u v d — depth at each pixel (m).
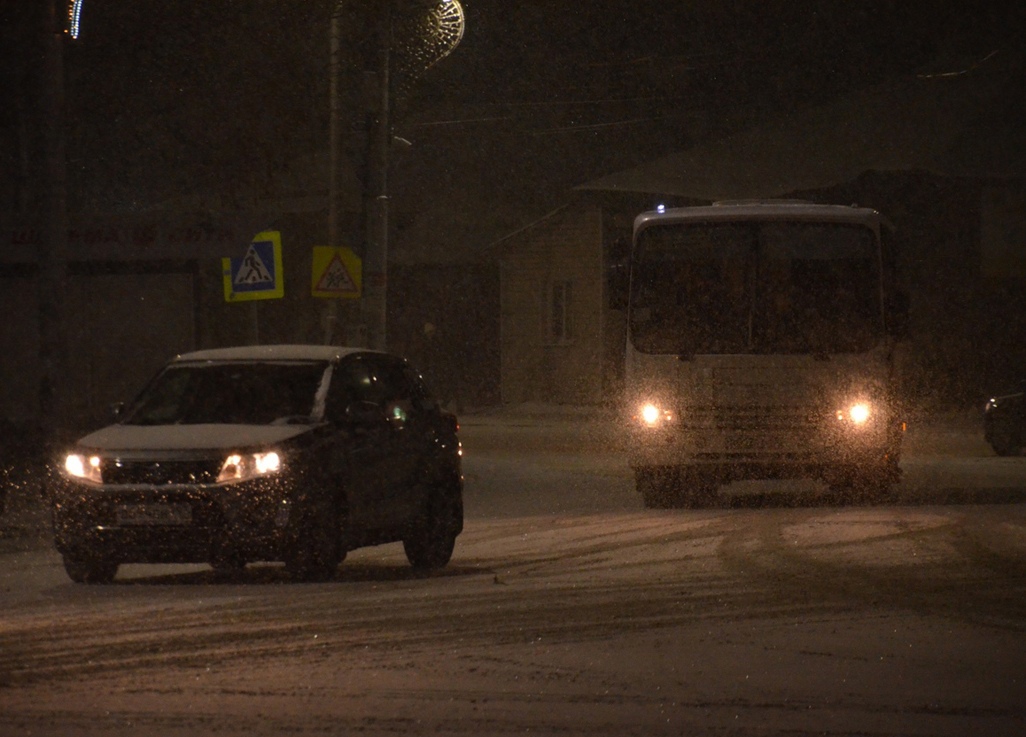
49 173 37.53
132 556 22.95
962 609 20.77
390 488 25.44
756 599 21.70
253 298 41.12
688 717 14.45
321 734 13.83
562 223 85.06
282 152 60.88
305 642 18.44
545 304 86.31
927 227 81.00
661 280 36.53
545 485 43.88
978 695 15.42
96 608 21.33
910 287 80.38
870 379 35.66
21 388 49.16
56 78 37.53
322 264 41.25
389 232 82.56
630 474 47.47
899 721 14.30
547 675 16.41
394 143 45.59
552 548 28.70
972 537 28.91
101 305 49.25
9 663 17.17
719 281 36.25
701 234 36.53
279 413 24.72
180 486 22.77
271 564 27.09
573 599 21.89
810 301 35.94
